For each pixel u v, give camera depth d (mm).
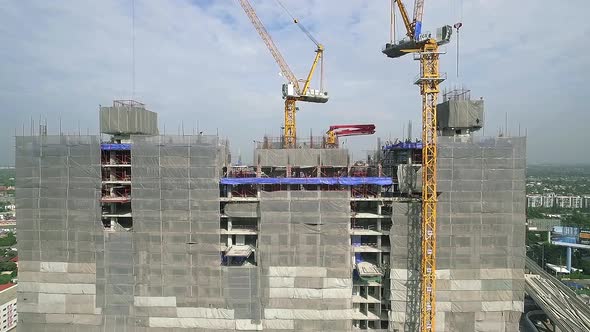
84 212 54000
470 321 52219
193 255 53406
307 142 61062
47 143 53875
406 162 57281
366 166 57000
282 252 53188
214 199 53000
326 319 53156
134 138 53031
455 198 51469
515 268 52000
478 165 51375
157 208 53344
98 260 54219
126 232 53969
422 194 51406
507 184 51562
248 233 55125
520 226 51719
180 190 53156
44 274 54625
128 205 61531
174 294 53688
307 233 52969
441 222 51625
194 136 52969
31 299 54812
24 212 54438
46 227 54406
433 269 50344
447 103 55812
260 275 53312
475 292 52000
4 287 100812
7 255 147750
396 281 52938
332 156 54531
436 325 52219
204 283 53406
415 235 52312
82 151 53688
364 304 56906
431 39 50656
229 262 55469
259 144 60750
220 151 55781
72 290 54469
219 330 53781
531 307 67500
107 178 56812
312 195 52844
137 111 57719
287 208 52906
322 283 53000
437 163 51250
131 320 54188
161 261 53625
